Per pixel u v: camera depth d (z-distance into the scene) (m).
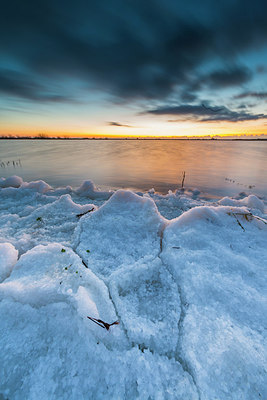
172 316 1.49
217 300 1.52
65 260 2.06
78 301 1.45
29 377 1.02
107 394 1.00
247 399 0.96
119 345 1.26
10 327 1.25
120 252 2.24
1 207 4.54
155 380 1.08
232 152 26.44
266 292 1.56
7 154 22.55
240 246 2.21
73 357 1.13
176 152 26.00
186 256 2.02
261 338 1.21
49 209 3.86
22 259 2.00
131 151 27.30
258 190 7.93
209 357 1.14
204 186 8.62
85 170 12.23
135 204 3.03
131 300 1.66
